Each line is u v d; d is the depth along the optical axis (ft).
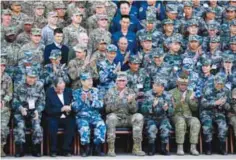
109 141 55.42
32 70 54.75
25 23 60.90
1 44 59.67
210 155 56.80
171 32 63.57
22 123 54.03
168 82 59.98
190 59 60.34
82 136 54.54
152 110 56.44
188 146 58.49
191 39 61.77
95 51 61.11
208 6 68.39
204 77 59.88
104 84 58.34
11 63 58.80
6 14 60.59
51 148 54.70
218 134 57.52
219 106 58.03
